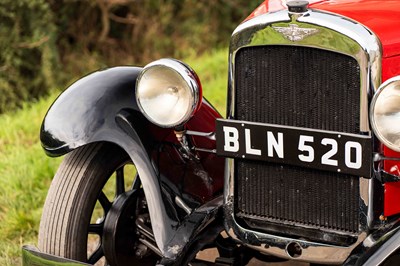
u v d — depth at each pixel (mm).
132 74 4535
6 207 6371
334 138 3824
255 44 3959
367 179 3850
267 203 4137
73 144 4219
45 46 15359
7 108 14836
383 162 3879
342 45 3775
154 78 4055
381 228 3928
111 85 4430
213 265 4316
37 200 6461
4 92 14859
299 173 4023
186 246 4137
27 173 6770
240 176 4180
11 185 6645
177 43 17719
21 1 15023
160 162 4324
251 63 4004
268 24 3908
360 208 3895
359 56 3754
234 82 4062
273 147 3975
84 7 16688
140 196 4438
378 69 3781
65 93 4410
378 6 4117
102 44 17281
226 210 4227
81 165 4383
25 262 4055
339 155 3832
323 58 3832
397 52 3840
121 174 4668
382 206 3914
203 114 4609
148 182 4262
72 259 4230
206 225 4227
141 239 4406
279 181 4082
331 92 3848
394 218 3971
